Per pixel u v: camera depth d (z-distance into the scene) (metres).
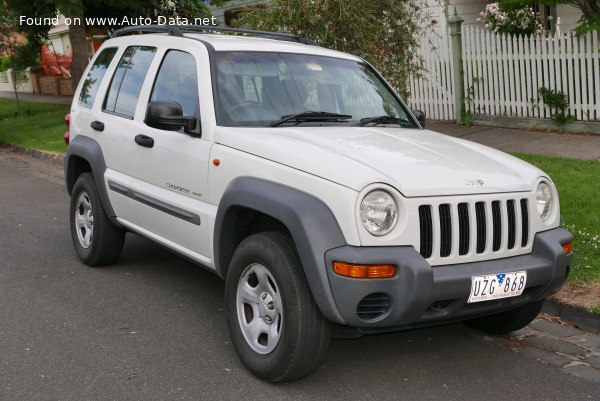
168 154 5.41
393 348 5.18
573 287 5.86
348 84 5.74
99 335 5.29
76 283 6.45
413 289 4.02
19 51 23.14
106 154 6.32
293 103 5.33
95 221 6.58
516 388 4.55
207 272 6.82
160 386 4.47
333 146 4.58
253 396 4.35
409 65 10.02
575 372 4.80
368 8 9.42
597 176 8.92
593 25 11.12
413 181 4.20
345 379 4.63
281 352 4.29
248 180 4.59
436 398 4.39
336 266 3.98
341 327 4.36
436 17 15.86
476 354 5.09
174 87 5.60
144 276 6.66
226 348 5.07
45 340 5.18
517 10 13.26
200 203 5.12
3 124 20.81
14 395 4.33
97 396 4.33
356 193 4.03
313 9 9.04
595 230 6.97
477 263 4.36
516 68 12.74
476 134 12.68
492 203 4.46
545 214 4.78
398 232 4.10
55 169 13.41
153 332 5.36
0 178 12.43
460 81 13.60
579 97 12.05
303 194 4.23
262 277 4.46
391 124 5.62
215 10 22.45
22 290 6.27
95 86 6.81
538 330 5.54
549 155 10.59
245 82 5.29
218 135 4.97
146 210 5.77
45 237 8.08
